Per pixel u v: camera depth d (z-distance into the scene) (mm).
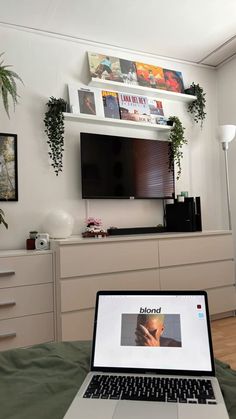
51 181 2969
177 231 3305
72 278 2439
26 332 2350
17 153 2844
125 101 3348
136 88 3303
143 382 808
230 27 3086
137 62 3461
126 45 3340
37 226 2889
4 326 2281
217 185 3879
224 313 3205
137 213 3377
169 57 3639
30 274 2387
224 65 3828
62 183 3016
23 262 2367
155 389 770
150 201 3459
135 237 2715
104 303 983
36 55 2990
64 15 2801
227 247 3217
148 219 3434
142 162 3307
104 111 3193
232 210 3723
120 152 3193
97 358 901
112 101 3270
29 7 2676
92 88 3211
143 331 925
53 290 2469
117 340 921
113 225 3234
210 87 3920
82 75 3189
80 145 3061
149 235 2865
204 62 3797
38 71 2988
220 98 3902
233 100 3719
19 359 963
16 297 2330
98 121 3145
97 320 960
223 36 3240
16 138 2840
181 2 2688
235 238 3668
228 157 3771
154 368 864
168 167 3465
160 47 3412
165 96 3551
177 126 3445
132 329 934
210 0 2676
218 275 3131
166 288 2842
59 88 3072
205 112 3836
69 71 3131
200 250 3049
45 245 2549
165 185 3432
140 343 910
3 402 722
